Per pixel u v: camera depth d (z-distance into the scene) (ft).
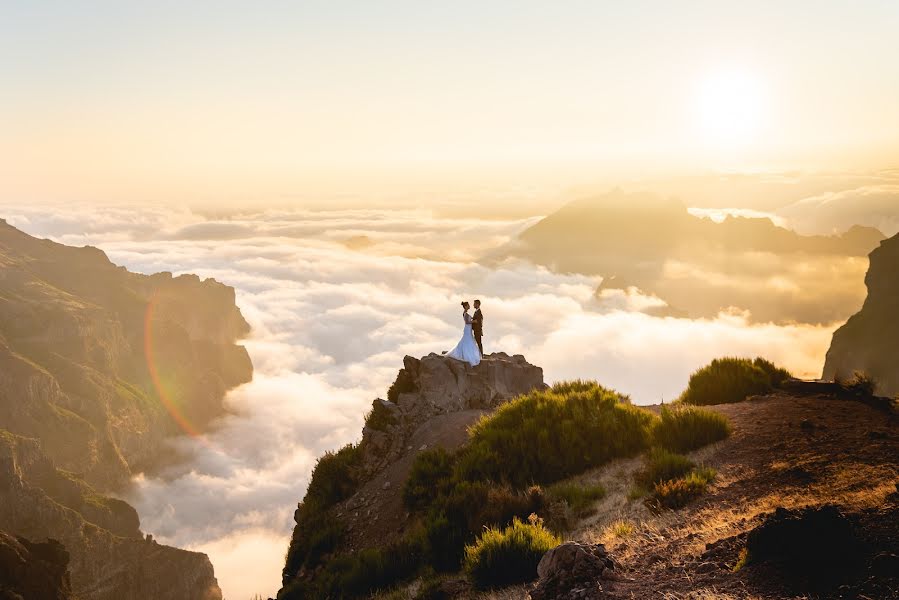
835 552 21.90
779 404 56.34
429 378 77.36
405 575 48.57
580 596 24.75
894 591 19.10
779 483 35.60
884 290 417.28
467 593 36.96
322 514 65.57
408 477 59.77
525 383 79.36
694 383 68.44
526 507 47.34
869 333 414.62
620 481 49.42
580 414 58.80
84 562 482.69
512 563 36.40
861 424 45.34
